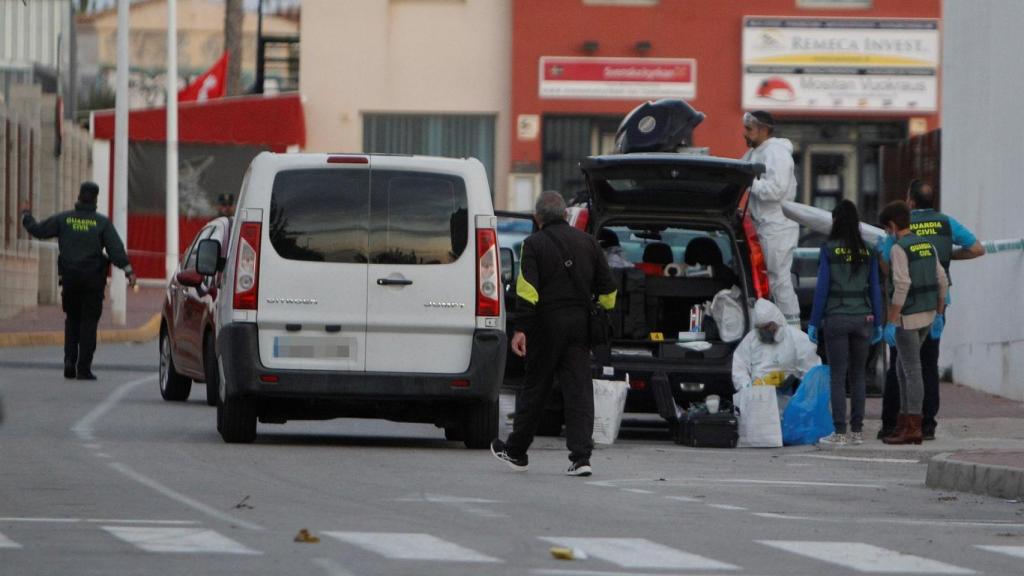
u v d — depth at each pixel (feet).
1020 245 221.87
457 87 489.67
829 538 101.09
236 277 155.22
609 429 171.12
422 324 155.94
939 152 275.18
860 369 172.24
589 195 181.78
